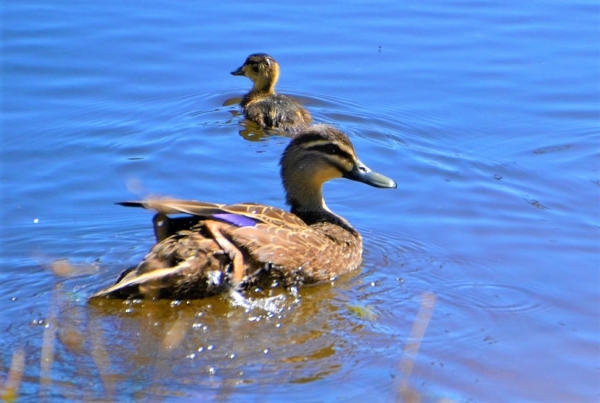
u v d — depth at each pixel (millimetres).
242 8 23219
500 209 15414
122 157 17016
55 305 11859
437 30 22328
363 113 19125
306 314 11945
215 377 10359
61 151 17078
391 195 16000
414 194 15992
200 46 21328
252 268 12352
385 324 11781
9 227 14398
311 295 12516
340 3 23750
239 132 18406
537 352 11289
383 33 22188
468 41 21766
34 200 15352
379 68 20766
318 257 12844
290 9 23281
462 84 20000
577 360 11164
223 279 11969
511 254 13938
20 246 13797
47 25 21641
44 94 19062
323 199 15773
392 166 17047
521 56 21047
